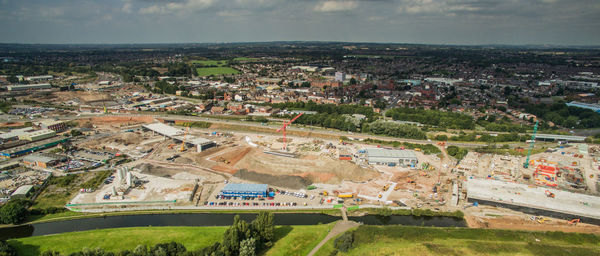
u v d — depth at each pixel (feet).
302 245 491.31
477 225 570.46
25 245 477.77
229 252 439.63
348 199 649.20
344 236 497.46
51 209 584.81
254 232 475.72
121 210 595.47
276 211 604.08
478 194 644.27
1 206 594.24
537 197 636.48
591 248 489.26
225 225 554.05
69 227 545.03
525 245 487.61
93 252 426.92
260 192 643.45
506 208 622.54
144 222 563.48
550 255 466.29
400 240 503.61
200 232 517.14
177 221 567.18
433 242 498.69
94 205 609.83
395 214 602.44
